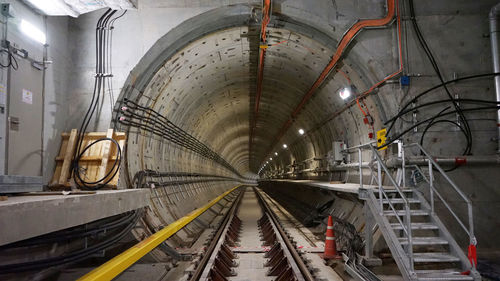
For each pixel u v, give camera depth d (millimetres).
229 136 26469
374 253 6637
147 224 6852
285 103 15414
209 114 16109
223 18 7848
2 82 5035
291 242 7816
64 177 6059
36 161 5875
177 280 5281
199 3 7406
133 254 4297
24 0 5516
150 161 8883
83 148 6543
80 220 3775
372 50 7551
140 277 5418
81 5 5797
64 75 6879
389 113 7547
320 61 9242
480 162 7020
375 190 6016
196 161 16969
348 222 8203
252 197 29984
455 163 7012
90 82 7094
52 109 6402
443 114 7270
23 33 5586
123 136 6672
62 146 6543
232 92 14641
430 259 4930
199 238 8977
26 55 5590
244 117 21625
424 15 7555
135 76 7344
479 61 7457
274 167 40406
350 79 8875
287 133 21438
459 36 7516
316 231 10273
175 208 9805
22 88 5531
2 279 3791
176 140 11828
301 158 20891
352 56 7984
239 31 8531
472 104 7312
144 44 7270
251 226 11875
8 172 5172
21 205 2809
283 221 12922
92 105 7016
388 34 7590
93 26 7250
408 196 6512
